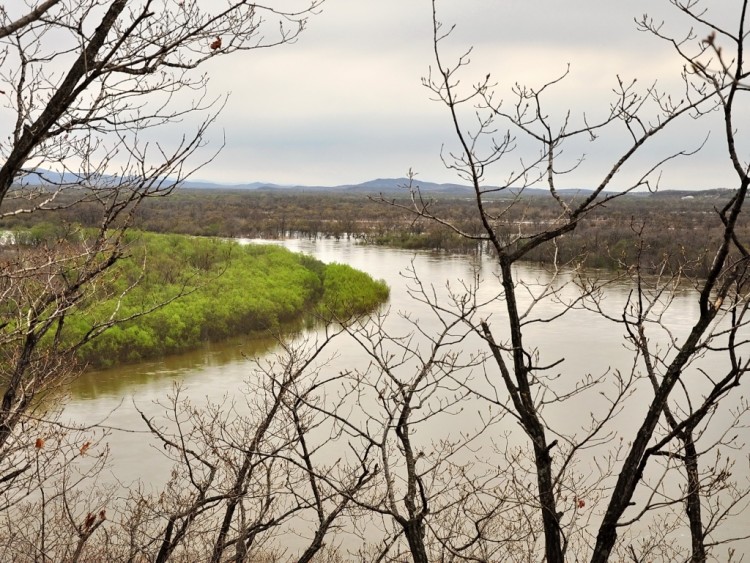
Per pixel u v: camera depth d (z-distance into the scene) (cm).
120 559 665
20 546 666
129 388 2116
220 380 2198
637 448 397
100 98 369
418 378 486
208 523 784
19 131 366
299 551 1077
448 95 398
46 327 457
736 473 1436
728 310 389
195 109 407
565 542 463
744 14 311
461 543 738
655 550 1090
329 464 1305
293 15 395
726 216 370
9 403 455
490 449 1437
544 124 418
